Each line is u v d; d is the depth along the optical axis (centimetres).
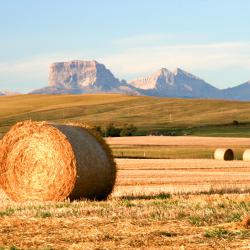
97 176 3759
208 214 2761
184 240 2181
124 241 2170
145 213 2822
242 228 2383
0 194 4347
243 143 13712
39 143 3819
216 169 7362
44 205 3300
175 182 5269
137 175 6169
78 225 2534
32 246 2103
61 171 3731
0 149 3944
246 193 4062
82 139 3791
